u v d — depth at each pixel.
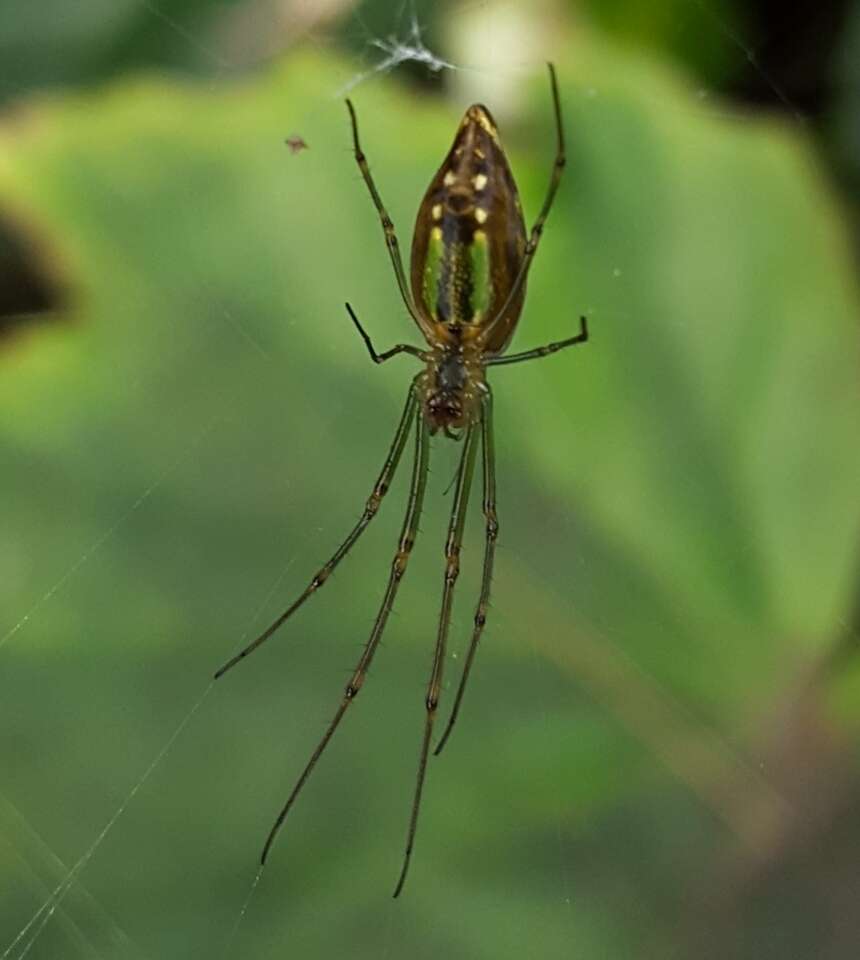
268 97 0.18
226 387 0.18
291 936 0.17
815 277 0.18
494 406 0.18
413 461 0.17
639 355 0.18
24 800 0.17
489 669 0.17
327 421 0.18
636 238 0.18
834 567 0.17
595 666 0.17
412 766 0.17
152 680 0.17
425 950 0.17
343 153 0.18
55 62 0.18
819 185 0.18
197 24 0.19
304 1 0.19
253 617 0.17
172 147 0.18
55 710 0.17
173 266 0.18
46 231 0.18
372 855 0.17
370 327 0.18
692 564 0.17
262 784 0.17
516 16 0.19
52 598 0.17
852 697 0.17
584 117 0.18
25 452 0.17
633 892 0.17
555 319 0.18
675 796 0.17
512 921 0.17
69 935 0.17
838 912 0.17
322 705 0.17
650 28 0.19
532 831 0.17
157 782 0.17
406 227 0.18
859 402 0.18
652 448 0.18
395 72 0.19
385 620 0.17
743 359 0.18
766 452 0.18
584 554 0.17
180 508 0.17
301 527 0.18
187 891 0.17
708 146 0.18
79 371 0.18
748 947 0.17
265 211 0.18
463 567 0.18
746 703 0.17
